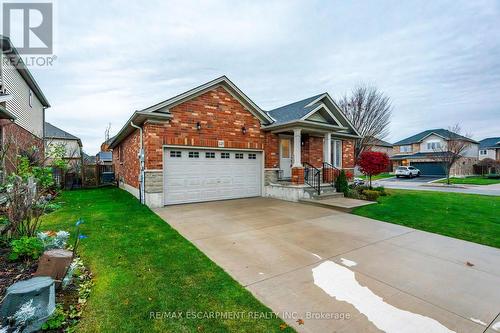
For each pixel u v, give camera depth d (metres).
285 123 10.03
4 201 4.48
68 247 4.46
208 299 2.97
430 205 9.44
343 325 2.55
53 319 2.42
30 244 3.56
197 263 3.95
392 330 2.49
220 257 4.28
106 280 3.30
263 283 3.41
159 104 8.30
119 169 16.05
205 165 9.66
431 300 3.05
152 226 5.95
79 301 2.81
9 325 2.23
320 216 7.45
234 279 3.50
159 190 8.49
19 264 3.50
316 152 12.70
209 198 9.77
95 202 9.22
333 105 12.48
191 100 9.09
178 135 8.83
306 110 10.98
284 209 8.41
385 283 3.47
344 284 3.42
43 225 5.77
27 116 13.12
